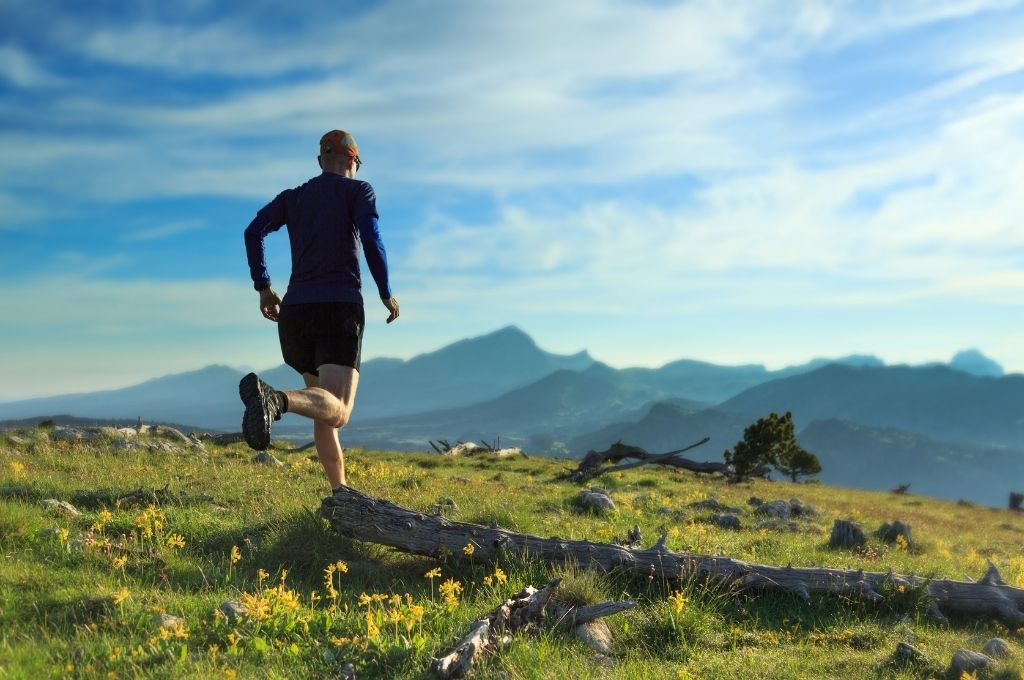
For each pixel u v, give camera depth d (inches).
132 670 177.8
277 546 299.7
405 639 201.8
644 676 203.9
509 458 1562.5
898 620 299.0
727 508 700.7
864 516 829.2
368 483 573.3
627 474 1256.8
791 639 264.5
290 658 192.1
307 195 260.4
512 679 187.2
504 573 288.8
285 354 263.3
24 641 189.5
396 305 254.7
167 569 267.1
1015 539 900.0
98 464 566.9
